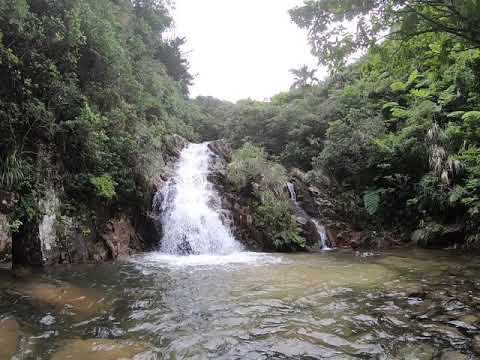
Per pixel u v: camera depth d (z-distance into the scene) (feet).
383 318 17.74
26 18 28.86
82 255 31.50
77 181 32.42
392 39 20.57
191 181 46.96
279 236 41.09
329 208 49.70
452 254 37.47
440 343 14.75
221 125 82.48
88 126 31.35
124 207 38.11
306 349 14.37
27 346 14.19
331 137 54.54
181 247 38.55
